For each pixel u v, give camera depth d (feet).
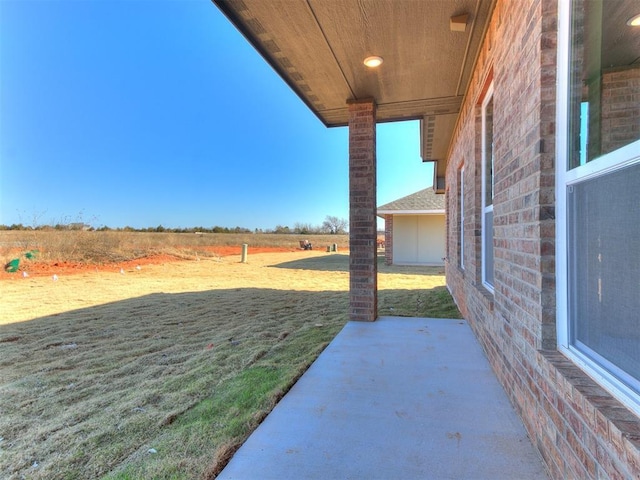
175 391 9.58
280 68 12.75
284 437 6.73
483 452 6.08
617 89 4.75
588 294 4.85
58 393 9.64
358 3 9.15
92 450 6.88
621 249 4.08
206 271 42.42
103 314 19.54
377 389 8.79
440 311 19.62
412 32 10.41
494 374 9.55
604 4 4.93
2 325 17.17
